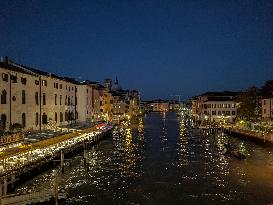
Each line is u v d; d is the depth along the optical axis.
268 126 84.25
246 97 103.38
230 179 43.59
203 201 35.16
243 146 71.19
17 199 30.67
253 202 34.69
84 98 97.50
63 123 81.56
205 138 90.44
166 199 35.84
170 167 51.22
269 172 47.19
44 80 69.12
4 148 45.19
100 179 43.50
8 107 54.56
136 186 40.50
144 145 76.31
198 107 153.88
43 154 43.44
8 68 54.50
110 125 109.38
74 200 35.25
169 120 186.88
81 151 62.41
